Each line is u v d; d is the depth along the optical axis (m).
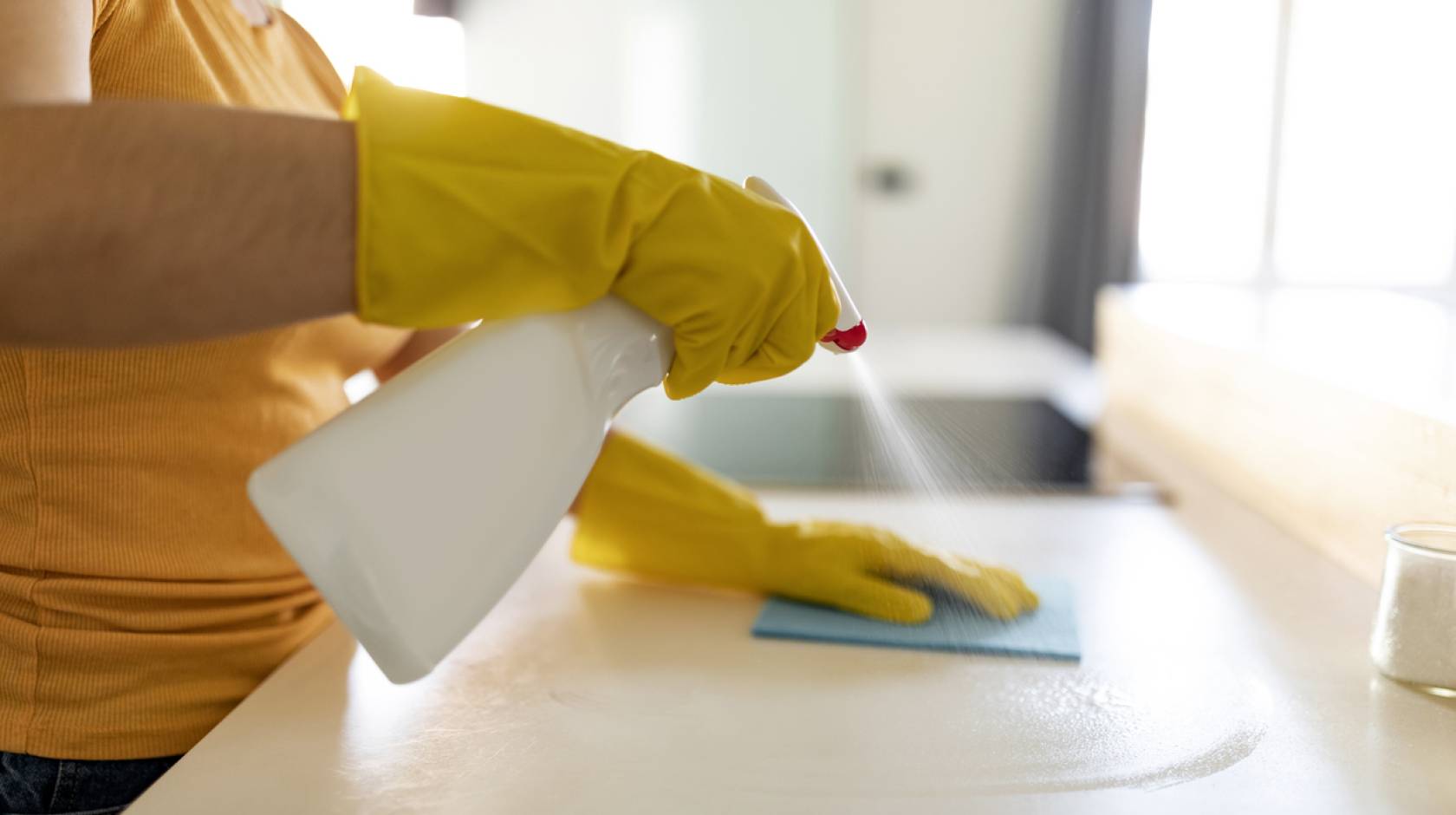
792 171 2.73
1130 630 0.66
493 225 0.37
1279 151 2.57
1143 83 2.72
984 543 0.86
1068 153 2.78
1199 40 2.67
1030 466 1.16
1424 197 2.17
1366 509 0.73
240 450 0.58
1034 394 1.85
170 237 0.33
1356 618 0.68
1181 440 1.15
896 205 2.82
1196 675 0.59
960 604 0.70
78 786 0.55
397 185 0.36
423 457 0.39
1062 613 0.69
